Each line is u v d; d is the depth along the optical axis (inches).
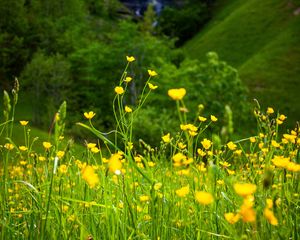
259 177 114.4
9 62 2160.4
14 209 124.5
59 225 95.9
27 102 1953.7
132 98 1603.1
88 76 1779.0
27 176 141.8
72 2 2728.8
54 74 1795.0
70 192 110.3
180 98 82.7
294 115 1610.5
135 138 992.9
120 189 107.7
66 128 1412.4
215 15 3506.4
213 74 1338.6
